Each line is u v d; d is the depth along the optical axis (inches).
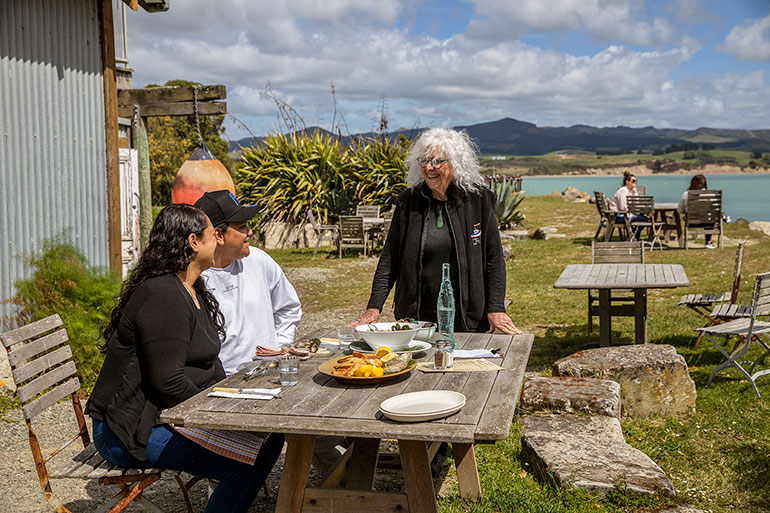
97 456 120.1
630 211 588.1
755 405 199.6
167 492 160.4
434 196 159.9
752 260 483.8
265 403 104.3
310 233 712.4
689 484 151.6
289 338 153.8
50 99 292.4
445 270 145.7
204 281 130.1
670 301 365.4
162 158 1307.8
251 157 762.2
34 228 287.4
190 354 113.6
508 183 759.1
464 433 89.8
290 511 113.2
